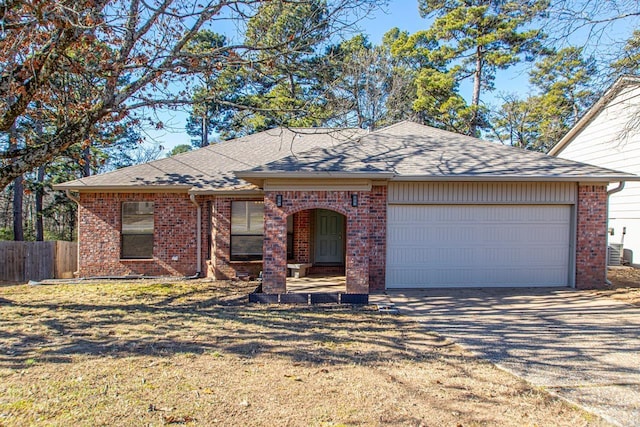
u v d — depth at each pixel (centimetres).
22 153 779
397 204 1166
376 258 1160
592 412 420
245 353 607
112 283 1320
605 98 1234
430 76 2909
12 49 726
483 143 1373
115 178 1432
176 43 912
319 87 1510
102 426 380
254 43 994
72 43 759
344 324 796
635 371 543
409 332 738
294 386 481
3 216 3119
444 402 441
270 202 1065
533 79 2759
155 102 900
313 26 970
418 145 1329
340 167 1087
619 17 958
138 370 530
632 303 991
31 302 1015
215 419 397
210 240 1432
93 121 816
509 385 491
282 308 949
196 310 923
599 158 1816
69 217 3178
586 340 689
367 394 460
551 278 1205
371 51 3069
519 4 1017
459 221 1184
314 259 1447
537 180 1128
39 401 434
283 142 1686
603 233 1196
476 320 830
